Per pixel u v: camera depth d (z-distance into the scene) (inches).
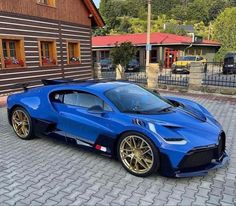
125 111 159.5
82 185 142.4
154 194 133.6
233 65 677.9
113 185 142.3
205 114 180.2
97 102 169.0
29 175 154.2
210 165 148.6
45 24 522.6
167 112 163.3
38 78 512.4
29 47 488.1
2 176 153.3
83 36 645.9
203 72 476.7
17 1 455.8
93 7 645.3
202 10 3376.0
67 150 191.5
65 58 586.2
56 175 153.9
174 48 1186.0
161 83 510.0
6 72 442.3
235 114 307.3
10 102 216.2
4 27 434.6
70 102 182.7
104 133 160.9
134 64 856.3
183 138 139.8
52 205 124.5
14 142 209.3
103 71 797.2
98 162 171.0
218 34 1576.0
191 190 137.7
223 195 133.1
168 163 139.0
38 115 197.9
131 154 151.8
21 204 125.3
